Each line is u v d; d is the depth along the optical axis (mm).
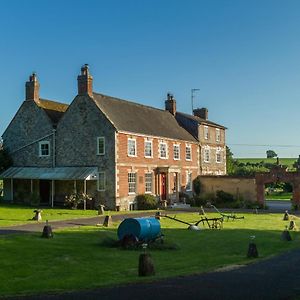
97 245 21641
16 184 51281
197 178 57594
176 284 13625
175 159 54531
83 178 44281
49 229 23234
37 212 32625
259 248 22047
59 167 48156
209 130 62719
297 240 25078
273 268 16625
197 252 20609
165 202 48562
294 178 49625
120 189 45406
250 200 52094
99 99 48406
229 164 90938
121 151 45781
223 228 30375
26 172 49219
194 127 60125
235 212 44688
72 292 12648
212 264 17516
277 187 90000
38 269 15969
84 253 19375
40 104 51062
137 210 46375
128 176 46656
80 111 47375
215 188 55469
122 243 21344
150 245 21359
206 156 61438
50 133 49125
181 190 55062
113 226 29656
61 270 15898
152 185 50344
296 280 14398
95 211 42406
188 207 50781
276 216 40312
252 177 52125
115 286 13352
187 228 29875
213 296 12156
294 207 48844
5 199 51562
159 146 51781
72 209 44344
